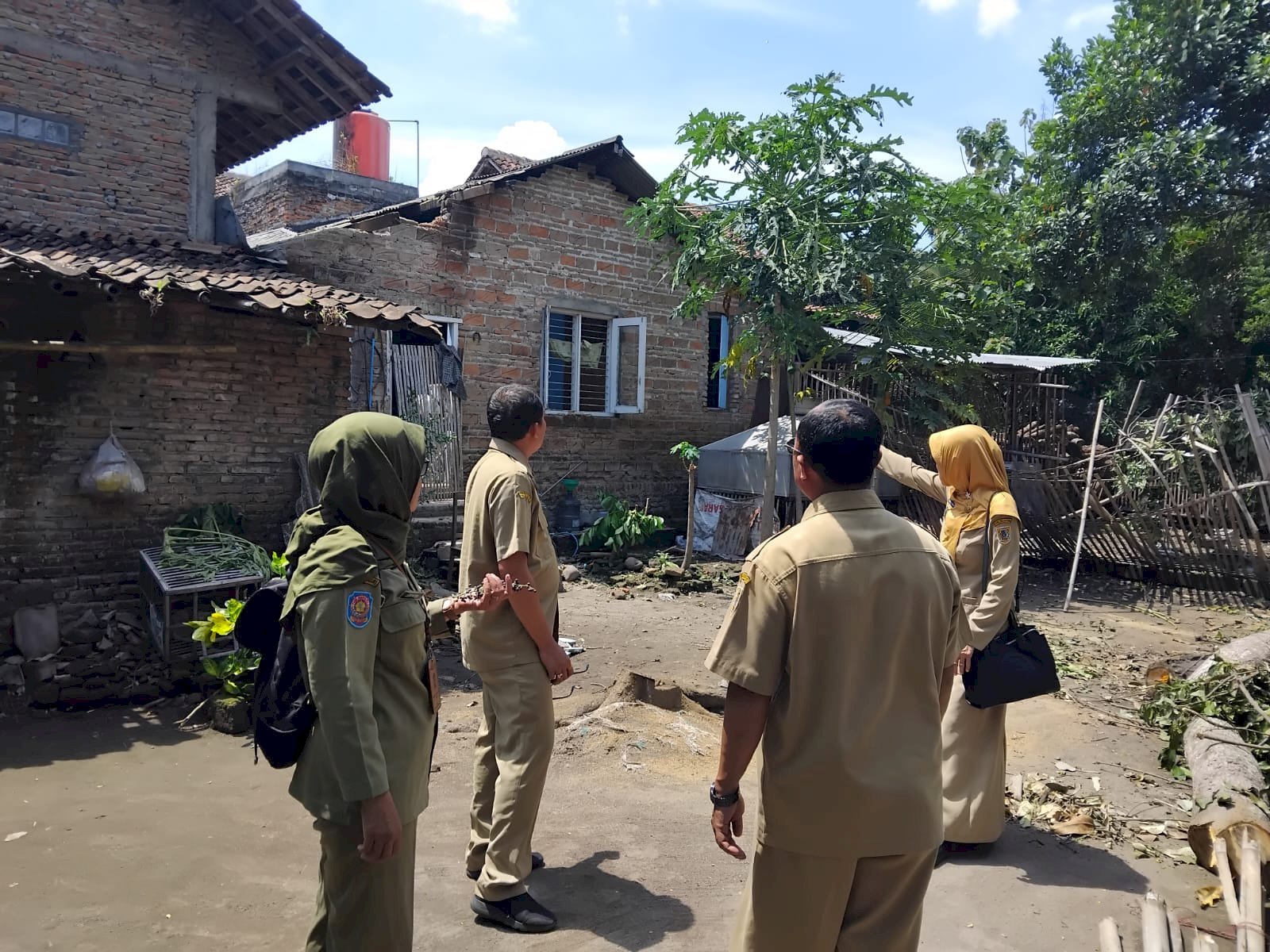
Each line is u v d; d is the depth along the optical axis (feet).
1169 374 59.06
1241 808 12.26
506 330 36.70
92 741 16.71
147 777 15.14
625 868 12.09
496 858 10.55
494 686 10.75
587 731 16.74
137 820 13.41
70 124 24.39
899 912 7.06
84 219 24.72
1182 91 47.14
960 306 37.91
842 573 6.86
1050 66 54.85
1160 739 18.04
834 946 7.07
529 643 10.72
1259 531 32.94
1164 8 46.62
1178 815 14.12
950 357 35.86
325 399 26.07
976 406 41.24
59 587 21.67
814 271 30.07
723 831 7.29
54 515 21.67
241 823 13.44
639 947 10.09
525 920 10.36
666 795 14.62
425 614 7.58
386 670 7.11
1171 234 50.01
